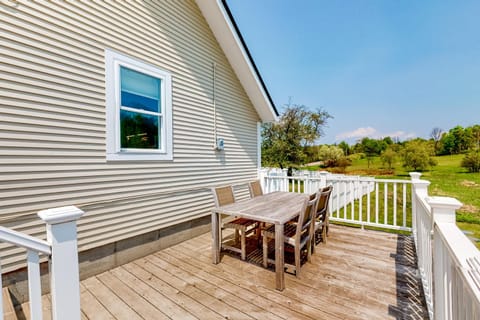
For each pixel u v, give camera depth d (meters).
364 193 8.88
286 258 3.20
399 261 3.03
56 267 1.23
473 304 0.80
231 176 5.33
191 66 4.30
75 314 1.29
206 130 4.64
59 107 2.59
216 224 3.06
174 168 3.94
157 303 2.24
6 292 2.20
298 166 11.66
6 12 2.24
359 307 2.12
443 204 1.46
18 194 2.32
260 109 6.11
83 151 2.79
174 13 3.96
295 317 2.00
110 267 3.01
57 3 2.57
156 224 3.62
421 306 2.12
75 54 2.71
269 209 2.98
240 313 2.07
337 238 3.90
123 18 3.20
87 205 2.83
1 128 2.22
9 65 2.26
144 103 3.50
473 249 1.00
